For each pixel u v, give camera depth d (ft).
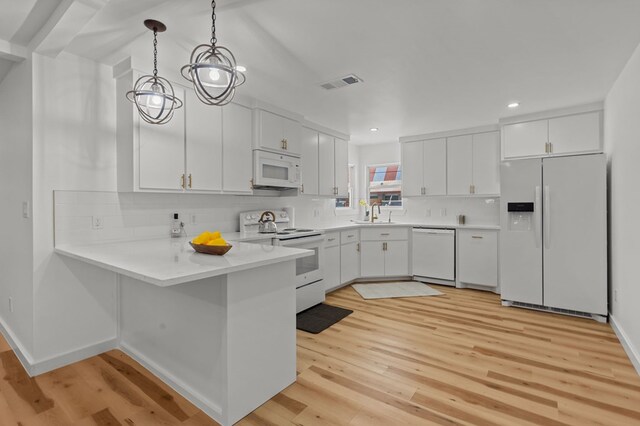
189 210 10.37
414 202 17.81
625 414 5.88
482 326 10.20
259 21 6.45
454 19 6.49
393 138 17.57
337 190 15.89
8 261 8.73
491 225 15.43
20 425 5.67
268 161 11.57
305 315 11.23
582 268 10.84
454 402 6.25
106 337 8.52
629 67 8.35
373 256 16.03
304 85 9.89
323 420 5.76
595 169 10.63
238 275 5.75
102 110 8.30
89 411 6.05
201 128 9.54
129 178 8.18
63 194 7.71
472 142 15.12
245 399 5.89
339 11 6.16
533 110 12.53
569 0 5.91
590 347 8.68
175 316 6.77
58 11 5.96
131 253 6.52
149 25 6.45
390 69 8.80
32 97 7.23
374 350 8.50
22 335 7.96
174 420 5.81
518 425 5.58
